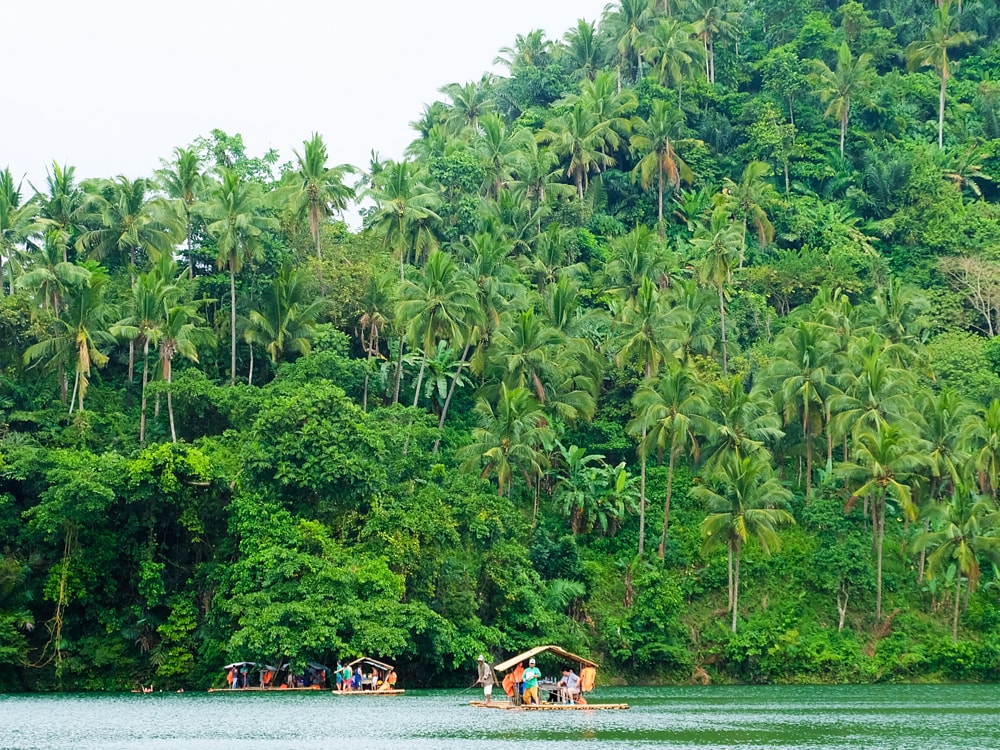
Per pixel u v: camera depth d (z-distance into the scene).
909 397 107.31
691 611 100.94
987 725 55.84
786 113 171.88
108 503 82.19
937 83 186.00
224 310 112.19
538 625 90.38
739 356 125.19
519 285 112.81
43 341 96.50
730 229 122.62
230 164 136.38
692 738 48.78
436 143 155.38
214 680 81.38
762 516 95.44
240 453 86.56
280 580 80.06
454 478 95.12
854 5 192.12
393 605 80.31
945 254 152.62
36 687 82.06
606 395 120.75
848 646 97.88
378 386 110.94
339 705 67.06
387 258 126.94
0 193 106.56
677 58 169.50
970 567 96.19
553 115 165.50
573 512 105.62
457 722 55.84
